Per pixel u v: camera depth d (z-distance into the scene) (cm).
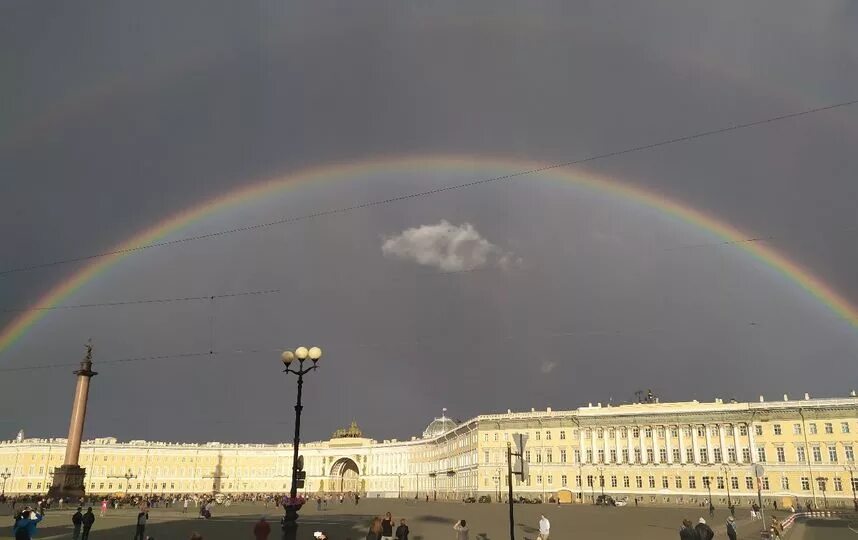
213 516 6625
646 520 5878
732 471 10969
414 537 4006
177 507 9431
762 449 10888
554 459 12269
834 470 10306
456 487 14025
